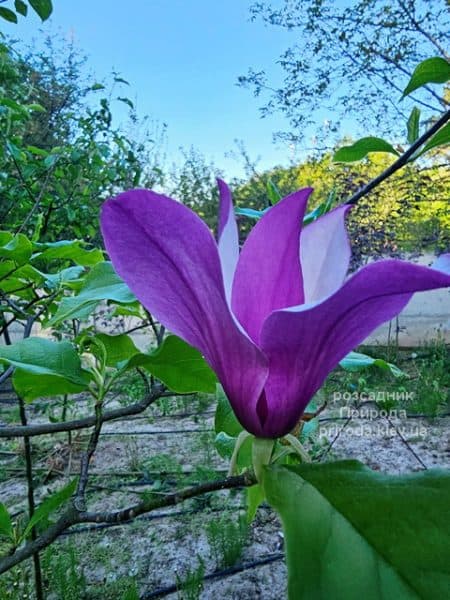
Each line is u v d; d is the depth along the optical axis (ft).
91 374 0.85
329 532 0.42
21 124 3.42
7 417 5.72
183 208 0.47
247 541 3.77
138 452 5.24
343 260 0.60
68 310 0.82
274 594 3.26
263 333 0.48
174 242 0.49
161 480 4.59
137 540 3.81
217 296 0.48
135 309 1.31
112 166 4.13
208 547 3.71
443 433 5.45
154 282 0.52
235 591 3.30
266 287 0.55
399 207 7.97
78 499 0.79
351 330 0.49
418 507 0.43
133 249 0.51
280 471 0.47
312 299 0.60
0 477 4.70
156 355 0.83
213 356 0.52
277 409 0.52
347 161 1.03
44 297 1.48
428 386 6.49
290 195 0.54
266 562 3.54
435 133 0.93
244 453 0.75
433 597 0.39
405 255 8.33
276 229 0.55
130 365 0.85
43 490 4.47
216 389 0.92
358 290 0.42
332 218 0.63
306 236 0.63
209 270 0.48
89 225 3.56
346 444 5.19
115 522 0.68
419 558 0.40
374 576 0.40
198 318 0.52
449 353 8.67
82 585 3.18
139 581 3.37
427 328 9.74
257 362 0.50
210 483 0.58
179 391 0.90
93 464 5.00
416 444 5.18
